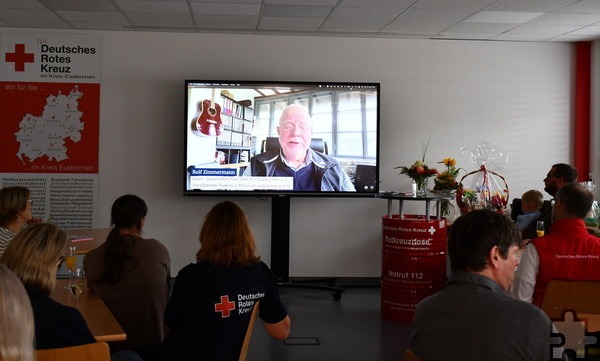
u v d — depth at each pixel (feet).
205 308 7.91
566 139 23.29
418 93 22.76
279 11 18.71
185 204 22.20
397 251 17.42
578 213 9.24
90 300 9.96
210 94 21.12
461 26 20.52
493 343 4.97
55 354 6.28
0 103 21.39
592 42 22.97
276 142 21.39
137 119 21.93
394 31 21.34
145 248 10.07
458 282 5.48
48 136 21.59
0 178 21.50
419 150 22.85
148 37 21.89
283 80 22.29
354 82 22.03
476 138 22.99
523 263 9.23
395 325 17.15
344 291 21.13
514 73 23.07
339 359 14.16
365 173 21.66
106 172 21.88
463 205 20.34
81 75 21.67
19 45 21.38
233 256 8.09
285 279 21.22
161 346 8.09
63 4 18.19
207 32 21.90
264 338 15.75
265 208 22.53
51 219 21.68
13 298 3.34
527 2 17.22
